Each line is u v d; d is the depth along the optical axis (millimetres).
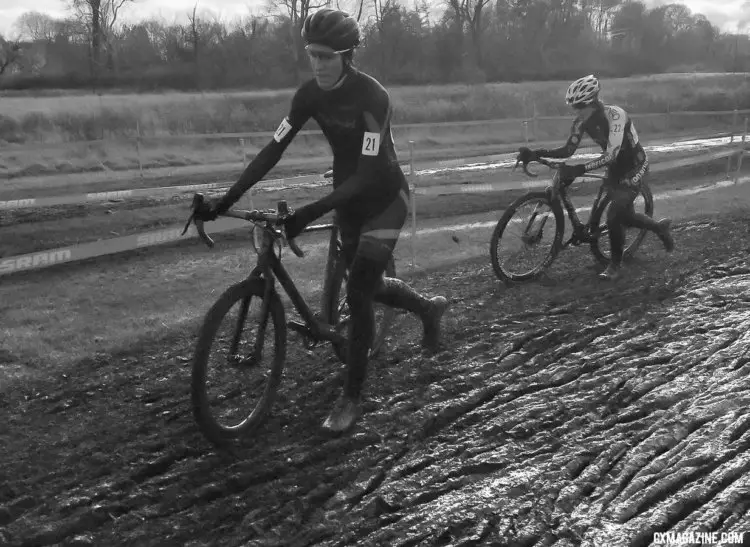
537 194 5371
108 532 2639
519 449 3152
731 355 3990
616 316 4688
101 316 4961
